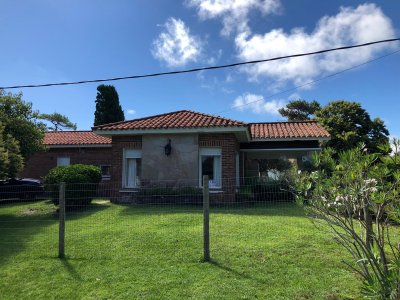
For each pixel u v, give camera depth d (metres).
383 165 4.48
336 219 4.92
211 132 15.55
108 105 35.12
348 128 28.80
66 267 6.97
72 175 13.00
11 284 6.31
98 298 5.67
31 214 12.78
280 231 8.77
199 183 15.70
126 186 16.34
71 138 23.75
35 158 23.06
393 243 6.94
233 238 8.27
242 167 19.11
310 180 5.14
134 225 9.89
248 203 12.85
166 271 6.54
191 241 8.12
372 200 4.55
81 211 12.78
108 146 22.45
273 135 18.45
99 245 8.20
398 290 4.06
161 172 15.82
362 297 5.21
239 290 5.70
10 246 8.43
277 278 6.07
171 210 12.43
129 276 6.40
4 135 15.30
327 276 6.08
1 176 13.18
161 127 15.59
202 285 5.91
